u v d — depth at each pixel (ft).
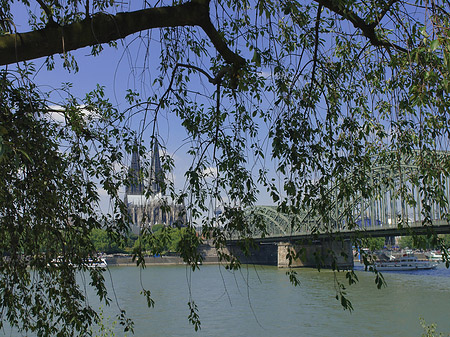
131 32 15.42
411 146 20.04
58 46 14.01
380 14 18.38
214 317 113.19
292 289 165.37
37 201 19.15
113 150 21.21
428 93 16.05
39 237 19.77
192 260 18.48
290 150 17.31
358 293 152.76
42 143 19.44
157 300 144.56
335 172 18.31
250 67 19.30
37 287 21.30
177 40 21.21
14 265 19.84
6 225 18.71
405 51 18.54
